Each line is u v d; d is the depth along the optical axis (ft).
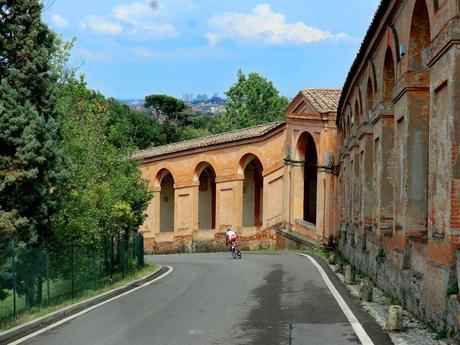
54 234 59.93
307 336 36.01
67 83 76.89
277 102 255.29
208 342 35.27
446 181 34.50
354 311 44.86
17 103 54.08
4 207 53.62
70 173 58.95
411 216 46.16
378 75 61.41
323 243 119.24
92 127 78.69
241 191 148.15
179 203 163.12
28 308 48.83
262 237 142.10
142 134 250.98
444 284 33.91
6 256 47.73
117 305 53.16
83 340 37.19
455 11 33.32
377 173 61.31
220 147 151.84
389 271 52.31
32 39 55.83
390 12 51.44
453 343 31.50
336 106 120.06
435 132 37.40
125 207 81.15
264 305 49.47
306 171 145.79
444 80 34.88
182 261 113.50
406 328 37.01
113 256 76.89
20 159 53.11
